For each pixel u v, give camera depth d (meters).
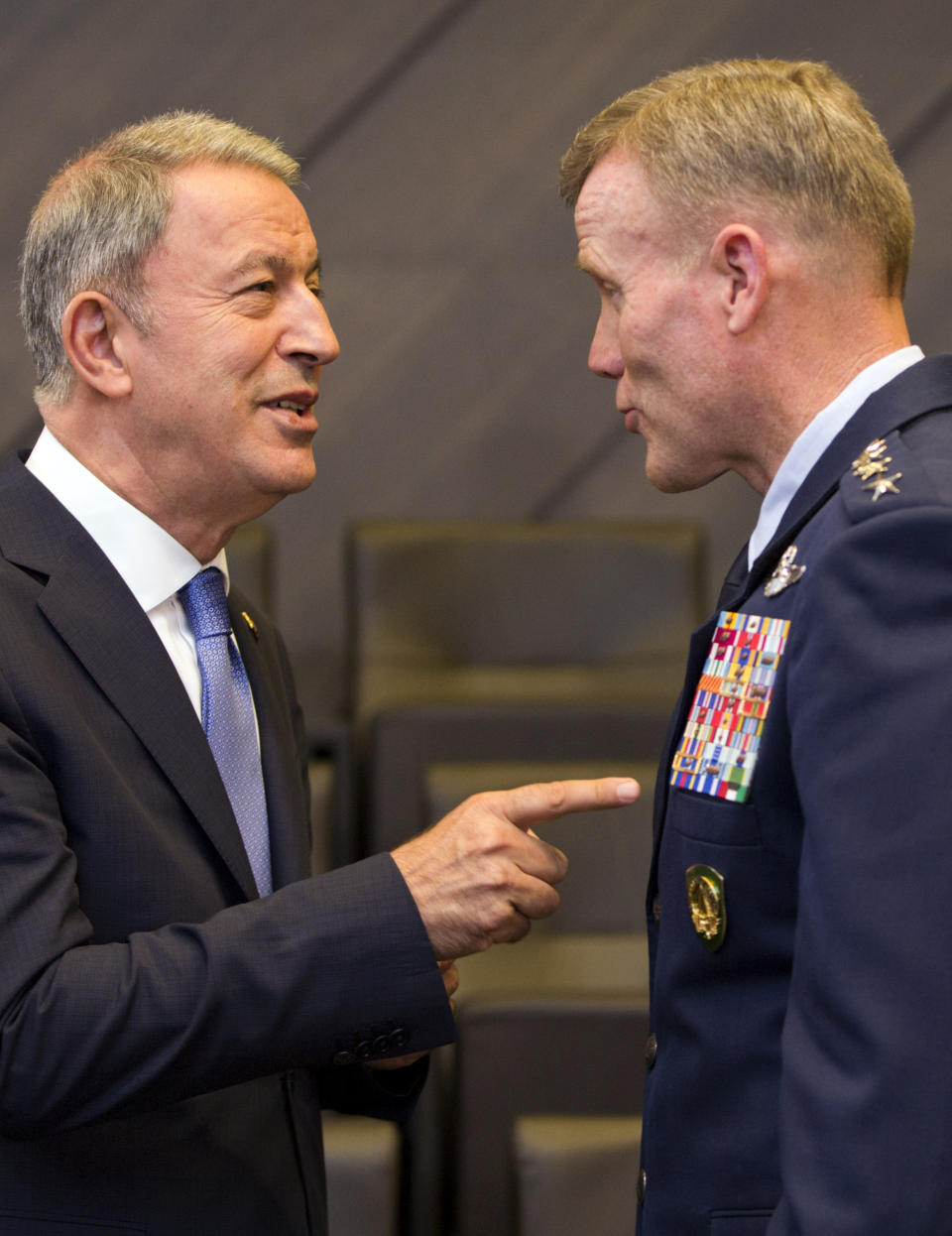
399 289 4.83
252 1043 1.46
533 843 1.53
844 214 1.38
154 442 1.71
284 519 4.81
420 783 3.58
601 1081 2.72
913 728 1.13
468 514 4.84
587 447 4.85
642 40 4.82
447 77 4.82
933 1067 1.09
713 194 1.40
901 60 4.85
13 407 4.71
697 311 1.42
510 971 3.05
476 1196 2.71
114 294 1.69
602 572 4.15
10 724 1.52
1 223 4.71
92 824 1.54
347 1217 2.54
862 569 1.19
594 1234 2.50
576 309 4.85
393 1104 1.87
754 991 1.35
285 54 4.79
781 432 1.43
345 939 1.48
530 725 3.59
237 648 1.86
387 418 4.83
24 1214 1.50
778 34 4.84
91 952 1.46
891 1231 1.08
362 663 4.05
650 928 1.54
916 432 1.32
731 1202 1.34
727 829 1.35
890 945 1.11
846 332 1.40
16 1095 1.43
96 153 1.77
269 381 1.73
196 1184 1.56
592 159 1.52
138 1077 1.43
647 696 3.89
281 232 1.74
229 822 1.64
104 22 4.75
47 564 1.63
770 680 1.36
